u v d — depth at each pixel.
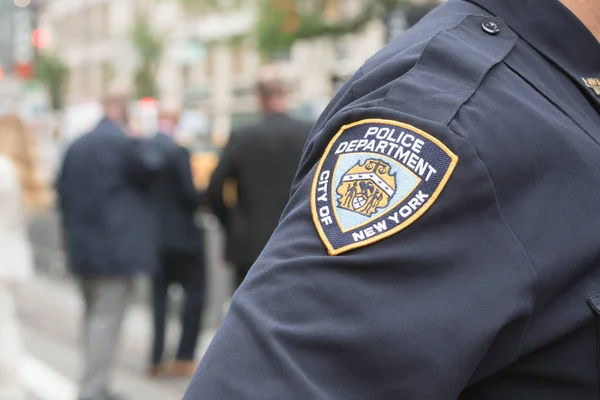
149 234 5.43
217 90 27.72
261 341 0.82
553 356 0.89
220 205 5.01
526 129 0.90
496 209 0.86
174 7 25.67
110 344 5.38
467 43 0.98
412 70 0.94
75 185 5.32
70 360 6.83
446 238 0.84
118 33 36.88
